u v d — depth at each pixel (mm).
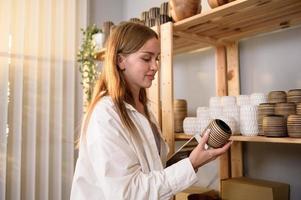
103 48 1969
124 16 2840
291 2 1216
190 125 1472
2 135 2041
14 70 2129
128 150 868
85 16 2504
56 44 2328
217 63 1850
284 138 1098
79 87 2416
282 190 1348
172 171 863
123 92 979
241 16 1380
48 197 2195
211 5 1351
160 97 1527
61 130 2283
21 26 2166
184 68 2168
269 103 1228
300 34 1540
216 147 918
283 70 1601
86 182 883
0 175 2023
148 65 987
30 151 2150
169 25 1477
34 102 2178
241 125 1297
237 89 1755
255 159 1694
